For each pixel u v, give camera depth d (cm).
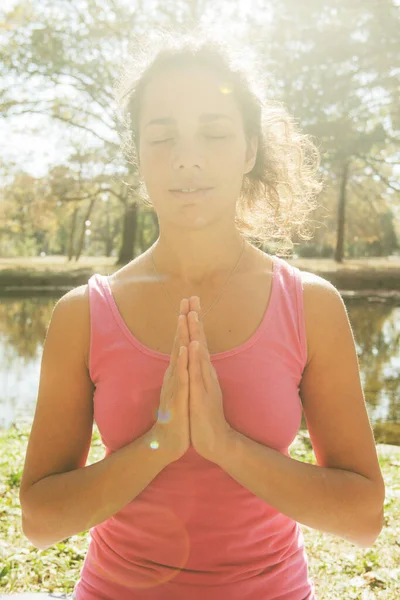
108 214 6538
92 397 183
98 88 3284
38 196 3781
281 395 168
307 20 2777
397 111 3045
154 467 158
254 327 173
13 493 537
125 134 212
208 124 170
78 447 181
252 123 183
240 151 175
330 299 176
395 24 2802
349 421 173
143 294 179
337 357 174
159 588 166
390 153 3353
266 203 215
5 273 3328
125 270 187
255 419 166
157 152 173
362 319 2089
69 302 181
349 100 2984
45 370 179
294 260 4219
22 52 3219
